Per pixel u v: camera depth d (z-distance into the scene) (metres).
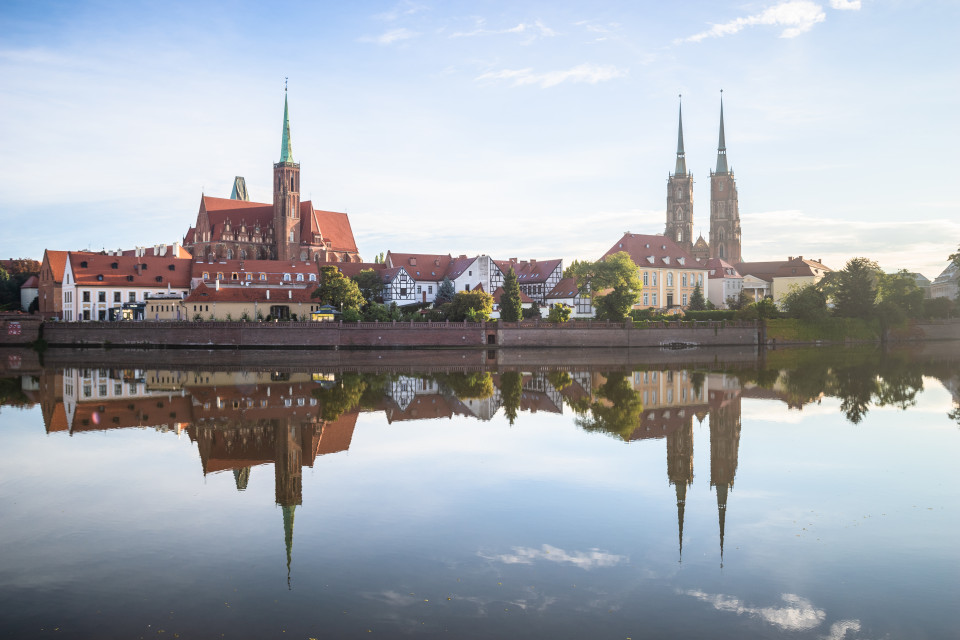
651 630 20.75
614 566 25.36
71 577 24.56
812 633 20.66
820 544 27.56
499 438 48.50
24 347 139.25
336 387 77.06
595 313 167.25
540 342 143.12
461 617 21.48
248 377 87.50
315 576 24.50
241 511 31.91
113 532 29.11
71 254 166.38
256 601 22.59
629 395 70.62
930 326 177.50
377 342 137.50
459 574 24.62
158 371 94.94
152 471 39.50
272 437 49.06
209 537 28.44
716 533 28.78
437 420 55.91
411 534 28.72
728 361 114.25
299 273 183.12
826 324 163.50
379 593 23.16
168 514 31.55
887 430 51.09
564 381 84.06
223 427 52.94
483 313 145.50
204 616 21.61
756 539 28.11
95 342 139.75
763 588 23.59
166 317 154.75
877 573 24.80
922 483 36.47
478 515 31.11
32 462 41.75
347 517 30.92
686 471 39.03
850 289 170.00
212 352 128.88
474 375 91.62
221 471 39.44
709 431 51.00
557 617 21.48
